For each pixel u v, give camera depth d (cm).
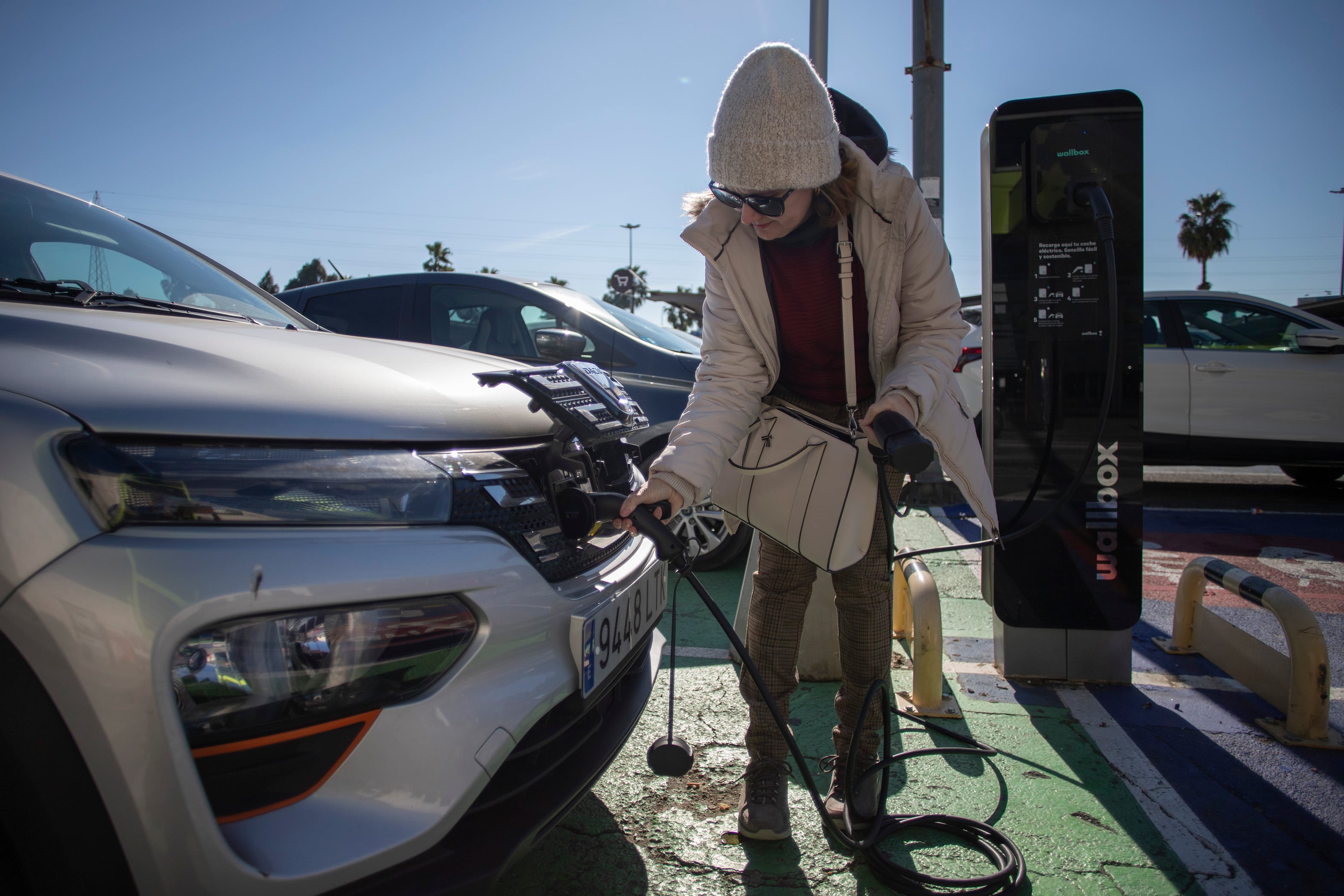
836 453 167
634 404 178
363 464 124
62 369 118
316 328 245
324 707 108
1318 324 577
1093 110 252
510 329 426
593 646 145
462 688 119
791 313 168
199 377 127
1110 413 259
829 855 182
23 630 100
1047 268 258
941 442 167
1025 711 250
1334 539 486
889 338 167
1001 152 258
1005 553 269
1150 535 502
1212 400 582
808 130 140
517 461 148
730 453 169
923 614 249
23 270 185
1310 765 217
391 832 110
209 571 103
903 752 226
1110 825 192
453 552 123
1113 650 268
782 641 188
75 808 100
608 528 176
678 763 150
